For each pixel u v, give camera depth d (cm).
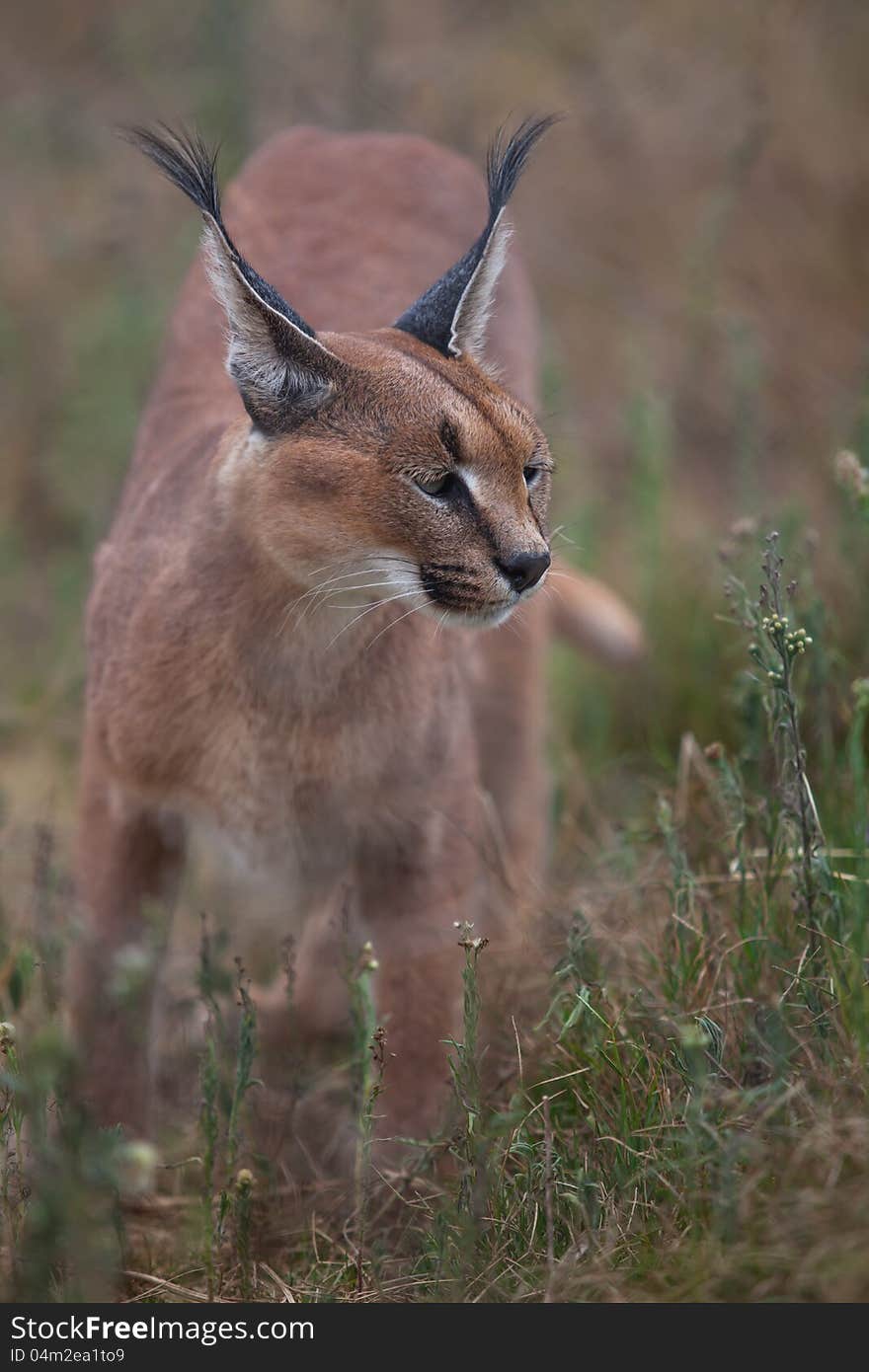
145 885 838
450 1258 665
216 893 974
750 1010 738
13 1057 692
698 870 903
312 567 727
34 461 1482
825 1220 602
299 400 719
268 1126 823
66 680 1219
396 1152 807
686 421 1590
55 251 1659
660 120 1847
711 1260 613
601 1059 738
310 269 980
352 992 730
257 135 1605
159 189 1711
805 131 1822
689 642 1208
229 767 784
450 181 1076
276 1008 903
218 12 1658
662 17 1933
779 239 1753
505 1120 662
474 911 890
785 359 1644
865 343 1636
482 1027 830
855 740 791
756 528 1041
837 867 820
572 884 959
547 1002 825
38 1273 592
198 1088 838
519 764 1032
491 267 793
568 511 1373
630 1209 665
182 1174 801
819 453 1482
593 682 1230
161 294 1473
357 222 1020
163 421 916
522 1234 679
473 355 800
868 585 1058
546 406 1270
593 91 1872
